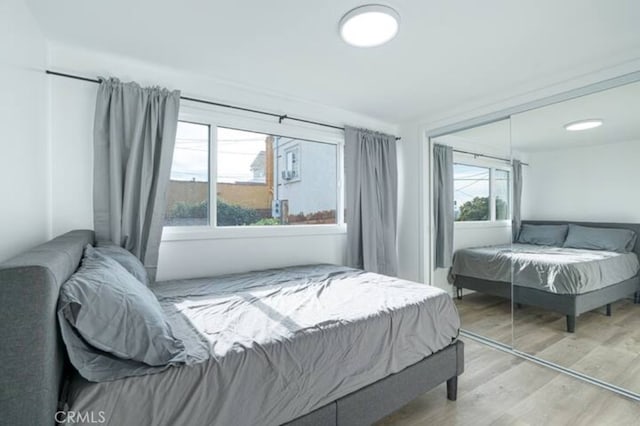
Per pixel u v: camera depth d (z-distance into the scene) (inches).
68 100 77.3
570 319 97.2
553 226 101.3
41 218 68.8
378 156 132.3
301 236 117.0
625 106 82.2
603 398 74.2
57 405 34.7
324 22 66.8
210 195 99.6
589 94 86.3
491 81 96.3
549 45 75.2
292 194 120.0
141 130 82.0
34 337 31.1
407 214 140.2
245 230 103.8
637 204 83.1
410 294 74.4
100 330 37.1
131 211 80.4
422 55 80.4
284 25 68.0
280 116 110.3
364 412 55.8
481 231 123.4
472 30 68.9
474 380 82.7
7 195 51.9
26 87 60.6
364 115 130.3
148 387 37.4
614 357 86.7
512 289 113.5
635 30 68.7
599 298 90.7
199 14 64.3
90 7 62.1
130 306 40.4
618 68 80.0
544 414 68.2
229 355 43.2
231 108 100.6
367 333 58.2
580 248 95.3
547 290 103.7
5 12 50.9
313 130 118.7
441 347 70.6
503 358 96.0
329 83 98.5
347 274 96.3
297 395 47.6
